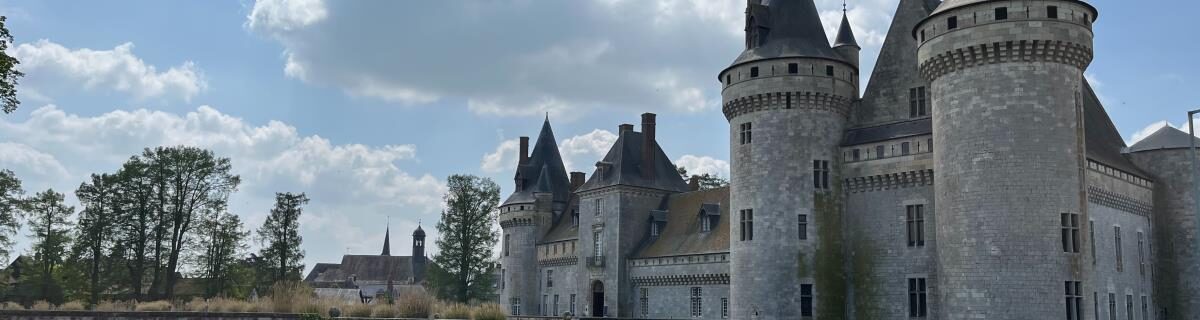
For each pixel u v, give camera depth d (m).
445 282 96.94
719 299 65.88
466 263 97.50
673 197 78.62
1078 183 42.47
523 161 95.62
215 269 80.75
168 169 77.62
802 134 52.53
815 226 51.81
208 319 49.06
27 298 77.12
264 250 92.94
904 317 48.78
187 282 86.69
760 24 54.78
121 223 76.31
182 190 78.38
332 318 52.12
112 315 47.06
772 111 53.09
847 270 52.03
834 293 51.50
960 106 43.62
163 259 78.00
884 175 50.62
